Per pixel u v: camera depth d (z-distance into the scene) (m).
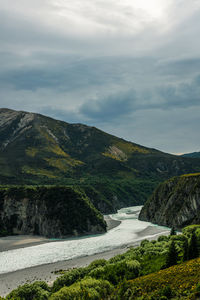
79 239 120.56
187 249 58.50
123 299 42.72
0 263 84.12
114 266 63.91
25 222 135.25
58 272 73.44
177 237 89.38
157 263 62.34
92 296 46.34
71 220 132.12
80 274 63.72
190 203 132.38
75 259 86.81
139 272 59.06
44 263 83.25
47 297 52.75
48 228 128.50
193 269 44.22
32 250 100.56
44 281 63.53
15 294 53.75
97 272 61.88
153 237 116.88
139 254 76.31
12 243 113.19
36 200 139.38
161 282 42.34
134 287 44.50
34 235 130.62
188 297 33.09
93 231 133.88
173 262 57.47
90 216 139.00
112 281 57.34
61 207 136.00
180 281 39.72
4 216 137.00
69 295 48.25
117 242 110.44
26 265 81.56
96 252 95.00
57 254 93.81
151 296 37.69
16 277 71.06
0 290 62.41
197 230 94.81
